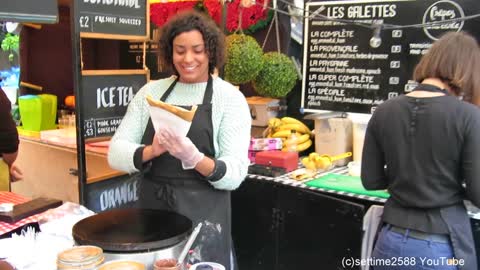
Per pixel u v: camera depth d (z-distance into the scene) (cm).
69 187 333
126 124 179
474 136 153
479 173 153
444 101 160
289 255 252
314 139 299
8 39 374
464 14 250
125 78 253
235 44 248
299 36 305
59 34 389
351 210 219
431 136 160
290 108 321
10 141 262
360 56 286
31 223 160
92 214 156
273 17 306
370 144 185
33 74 390
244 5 255
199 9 319
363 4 281
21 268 119
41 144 338
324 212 231
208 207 169
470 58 163
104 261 114
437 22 232
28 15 120
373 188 187
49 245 129
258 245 265
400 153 168
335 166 280
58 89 397
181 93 173
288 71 264
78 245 121
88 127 237
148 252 114
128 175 259
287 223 250
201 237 169
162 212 143
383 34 276
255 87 272
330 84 300
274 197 254
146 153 162
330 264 233
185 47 163
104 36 237
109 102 246
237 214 272
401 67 272
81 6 223
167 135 142
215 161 156
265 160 267
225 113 169
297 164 273
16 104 381
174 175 167
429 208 164
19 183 376
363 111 289
